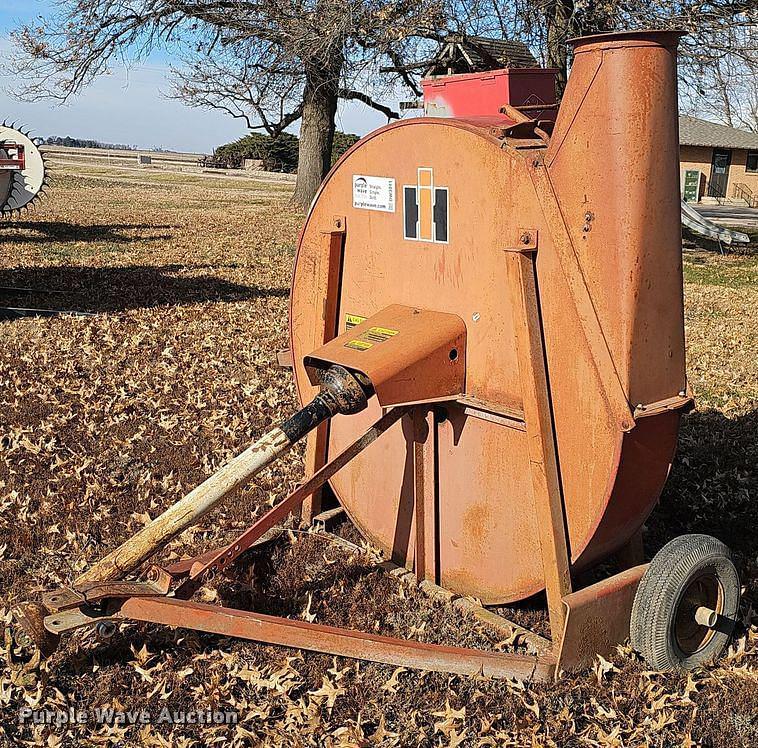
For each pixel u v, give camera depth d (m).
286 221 24.78
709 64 17.17
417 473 4.19
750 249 23.91
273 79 23.33
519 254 3.45
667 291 3.32
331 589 4.35
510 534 3.86
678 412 3.47
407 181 4.02
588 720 3.47
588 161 3.24
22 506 5.30
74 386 7.72
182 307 11.48
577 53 3.26
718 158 51.56
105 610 3.53
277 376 8.41
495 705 3.53
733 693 3.62
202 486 3.63
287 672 3.71
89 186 37.38
